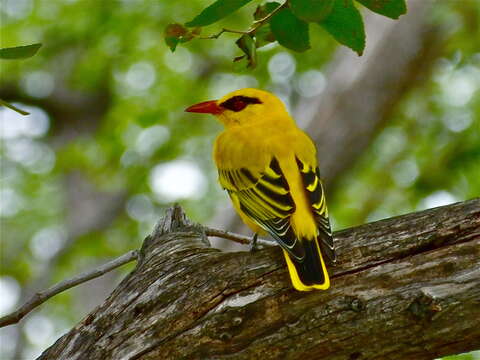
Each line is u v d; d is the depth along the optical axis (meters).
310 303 5.80
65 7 17.91
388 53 15.52
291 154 7.20
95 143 17.77
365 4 5.59
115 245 19.17
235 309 5.87
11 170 22.86
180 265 6.31
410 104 18.77
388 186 18.53
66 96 24.12
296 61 18.69
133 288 6.35
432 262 5.79
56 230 23.28
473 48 17.14
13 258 22.89
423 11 15.55
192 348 5.92
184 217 7.30
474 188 17.34
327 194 15.71
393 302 5.66
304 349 5.79
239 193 7.24
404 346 5.70
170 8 17.12
